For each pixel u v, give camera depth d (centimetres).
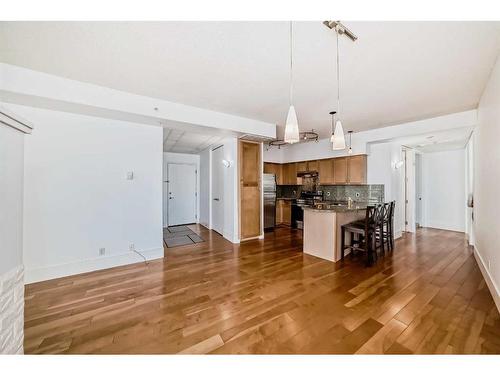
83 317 205
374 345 166
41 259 287
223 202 542
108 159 334
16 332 118
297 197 707
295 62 228
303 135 543
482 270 302
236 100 334
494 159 239
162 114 332
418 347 163
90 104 278
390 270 317
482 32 180
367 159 535
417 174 663
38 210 285
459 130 398
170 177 691
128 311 215
